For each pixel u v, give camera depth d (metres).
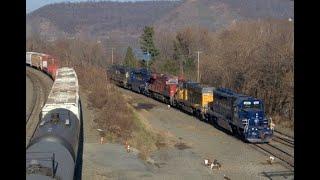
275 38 59.06
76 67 81.19
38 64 89.75
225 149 36.69
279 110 49.34
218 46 90.56
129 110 46.22
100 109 45.88
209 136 41.59
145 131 40.72
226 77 63.75
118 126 38.41
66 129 22.52
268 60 52.81
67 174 16.55
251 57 58.56
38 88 61.34
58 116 24.28
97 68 84.44
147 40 99.50
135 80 71.75
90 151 31.66
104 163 29.34
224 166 31.77
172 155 34.41
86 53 121.88
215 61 73.38
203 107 48.50
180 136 41.41
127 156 31.42
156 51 100.19
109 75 82.62
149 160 32.22
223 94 44.00
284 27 66.69
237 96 41.19
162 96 61.75
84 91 60.16
